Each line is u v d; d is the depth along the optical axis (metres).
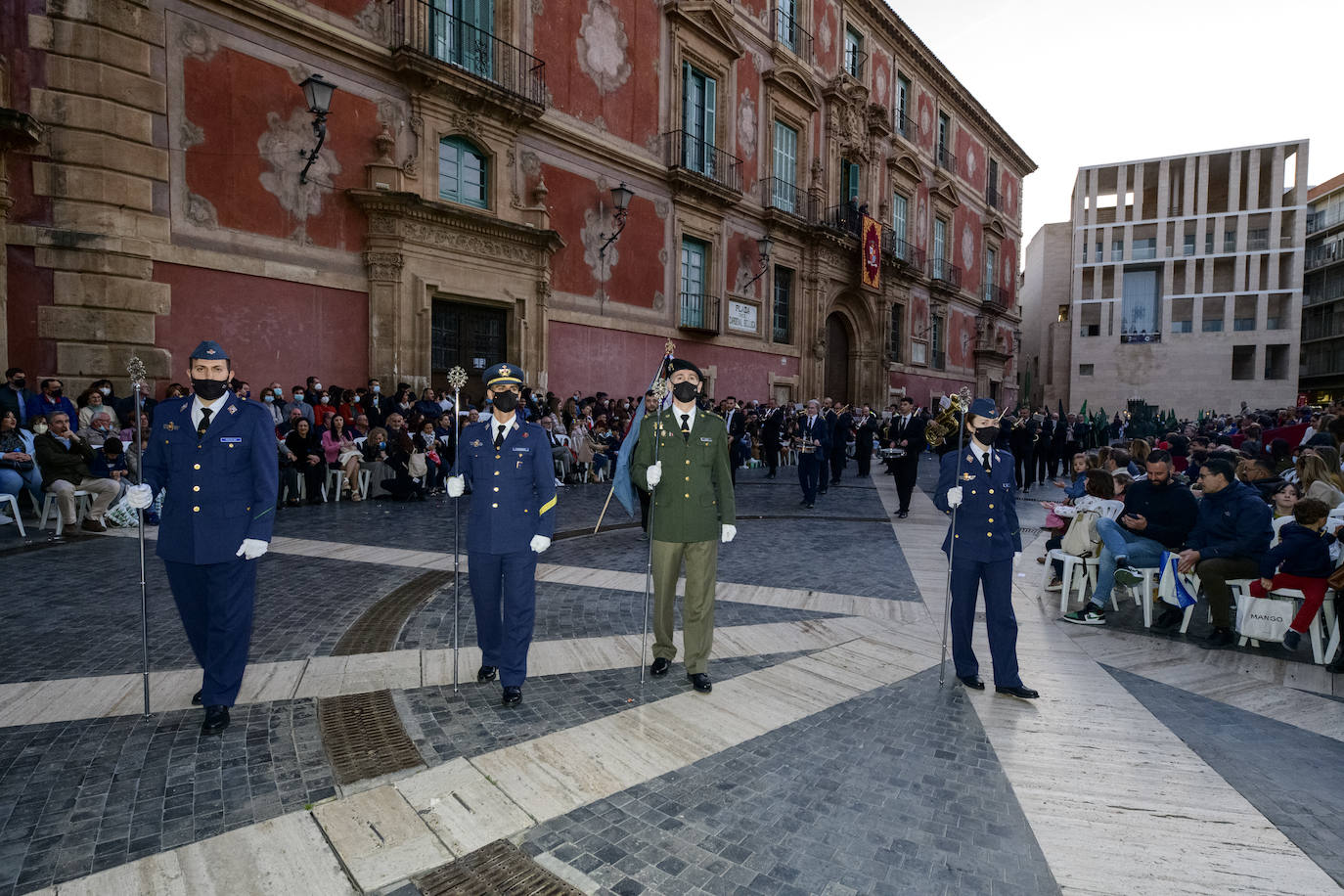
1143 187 55.91
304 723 3.68
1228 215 51.28
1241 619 5.22
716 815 2.96
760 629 5.41
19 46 9.70
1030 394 64.38
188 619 3.71
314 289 12.52
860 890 2.53
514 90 15.24
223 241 11.38
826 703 4.11
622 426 15.83
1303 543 5.07
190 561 3.53
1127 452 8.80
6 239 9.66
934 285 32.47
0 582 6.05
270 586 6.12
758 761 3.41
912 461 11.27
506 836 2.79
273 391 10.98
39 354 9.95
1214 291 52.31
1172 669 4.85
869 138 27.38
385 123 13.32
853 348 27.89
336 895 2.46
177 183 10.89
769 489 14.84
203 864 2.58
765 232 22.73
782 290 24.03
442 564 7.01
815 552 8.40
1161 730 3.87
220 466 3.58
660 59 19.03
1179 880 2.61
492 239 14.85
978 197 36.44
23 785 3.04
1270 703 4.27
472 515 4.10
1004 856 2.74
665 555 4.33
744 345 22.11
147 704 3.69
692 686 4.31
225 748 3.40
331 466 11.12
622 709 3.95
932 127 31.94
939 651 5.09
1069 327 57.38
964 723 3.91
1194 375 51.34
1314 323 59.06
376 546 7.81
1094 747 3.65
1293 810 3.10
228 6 11.27
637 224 18.58
